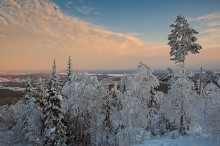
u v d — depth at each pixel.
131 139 28.50
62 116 34.25
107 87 34.41
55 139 33.56
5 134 50.34
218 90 26.97
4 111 59.66
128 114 31.36
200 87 39.16
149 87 34.16
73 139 34.59
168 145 23.91
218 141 22.47
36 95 44.00
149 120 33.59
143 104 34.09
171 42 43.19
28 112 45.34
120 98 32.91
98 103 33.66
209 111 24.02
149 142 25.28
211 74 40.88
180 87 29.12
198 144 23.30
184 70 30.69
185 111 28.47
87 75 35.12
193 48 41.12
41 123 39.91
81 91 33.59
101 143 32.62
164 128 32.22
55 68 35.19
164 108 30.41
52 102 34.28
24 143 47.41
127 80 33.66
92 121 33.44
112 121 31.81
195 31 42.12
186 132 28.14
